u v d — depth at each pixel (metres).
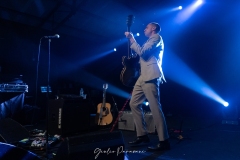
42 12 6.22
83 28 7.53
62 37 7.34
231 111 5.33
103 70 9.15
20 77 5.16
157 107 2.65
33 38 6.68
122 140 1.55
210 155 2.45
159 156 2.39
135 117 2.92
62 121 3.62
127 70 2.88
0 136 2.53
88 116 4.15
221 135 3.68
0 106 4.49
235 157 2.37
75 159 1.35
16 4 5.65
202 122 5.64
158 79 2.68
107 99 8.88
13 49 6.47
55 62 7.70
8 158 1.08
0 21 5.84
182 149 2.70
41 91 6.62
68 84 8.02
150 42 2.63
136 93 2.85
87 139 1.43
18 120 5.04
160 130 2.64
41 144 2.62
